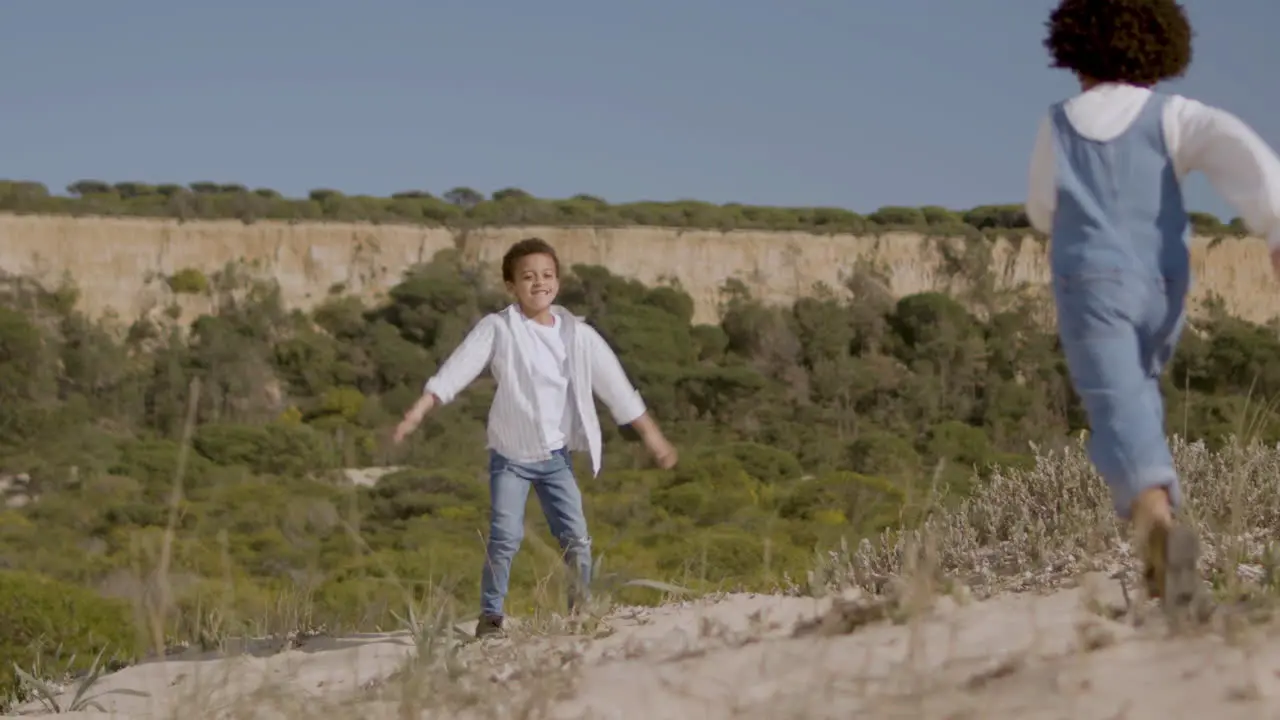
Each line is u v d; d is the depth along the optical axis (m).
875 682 2.84
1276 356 56.44
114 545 32.09
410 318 85.94
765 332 88.19
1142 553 3.05
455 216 101.12
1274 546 3.76
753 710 2.87
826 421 76.31
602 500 33.78
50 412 57.84
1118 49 3.34
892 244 95.44
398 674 3.75
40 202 87.56
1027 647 2.96
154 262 87.44
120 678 5.02
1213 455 5.29
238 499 29.59
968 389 80.81
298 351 79.38
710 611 4.57
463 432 52.50
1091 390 3.11
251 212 91.00
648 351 82.88
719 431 74.50
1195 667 2.54
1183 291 3.18
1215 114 3.19
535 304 5.39
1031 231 97.00
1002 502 5.24
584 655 4.05
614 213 99.81
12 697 5.45
